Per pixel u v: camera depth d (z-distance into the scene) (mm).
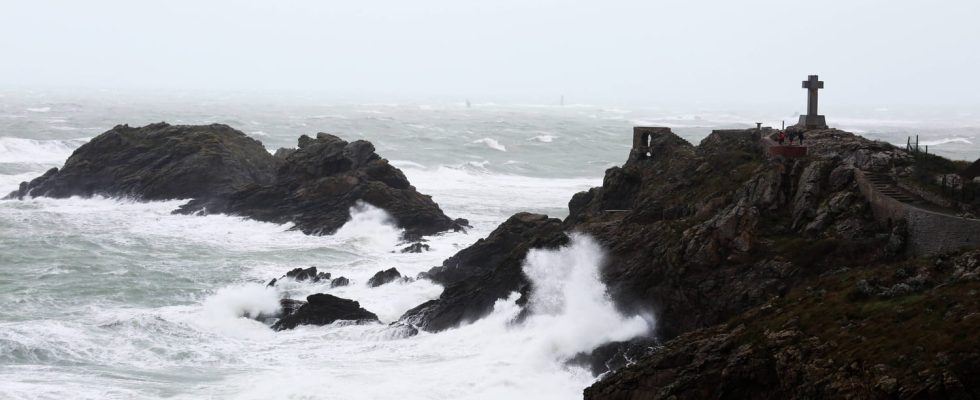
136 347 52594
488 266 69938
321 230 86688
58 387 45375
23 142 137875
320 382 46469
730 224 46344
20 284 65125
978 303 33531
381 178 95438
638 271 49812
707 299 45125
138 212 94938
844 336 35031
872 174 47375
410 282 68438
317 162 95375
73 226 87438
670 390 37312
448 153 155625
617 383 39562
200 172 99562
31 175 118250
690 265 46375
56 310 59344
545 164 148875
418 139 173375
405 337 54781
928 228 41406
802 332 36562
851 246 43375
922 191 44750
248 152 106312
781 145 53438
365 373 48125
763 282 43750
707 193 54500
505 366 48094
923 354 31828
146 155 103812
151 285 66562
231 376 48062
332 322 58188
